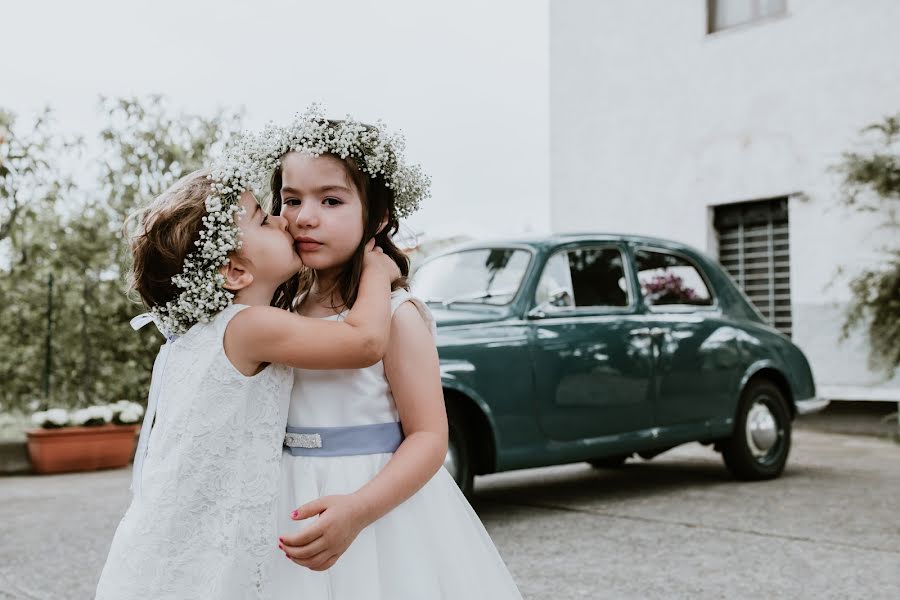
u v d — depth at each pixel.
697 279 5.84
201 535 1.47
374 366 1.63
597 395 4.95
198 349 1.52
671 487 5.77
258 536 1.49
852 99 8.95
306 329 1.49
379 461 1.60
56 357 8.04
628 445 5.08
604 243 5.37
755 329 5.96
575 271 5.14
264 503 1.50
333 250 1.61
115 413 7.45
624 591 3.39
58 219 8.07
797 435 8.73
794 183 9.37
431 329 1.72
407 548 1.58
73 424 7.22
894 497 5.27
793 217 9.38
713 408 5.57
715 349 5.59
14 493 5.91
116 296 8.10
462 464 4.43
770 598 3.29
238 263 1.53
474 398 4.40
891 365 8.45
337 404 1.61
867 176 8.56
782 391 6.18
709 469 6.55
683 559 3.87
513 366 4.59
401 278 1.72
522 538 4.31
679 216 10.41
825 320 9.08
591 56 11.27
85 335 8.05
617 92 10.99
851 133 8.95
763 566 3.73
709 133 10.12
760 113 9.69
